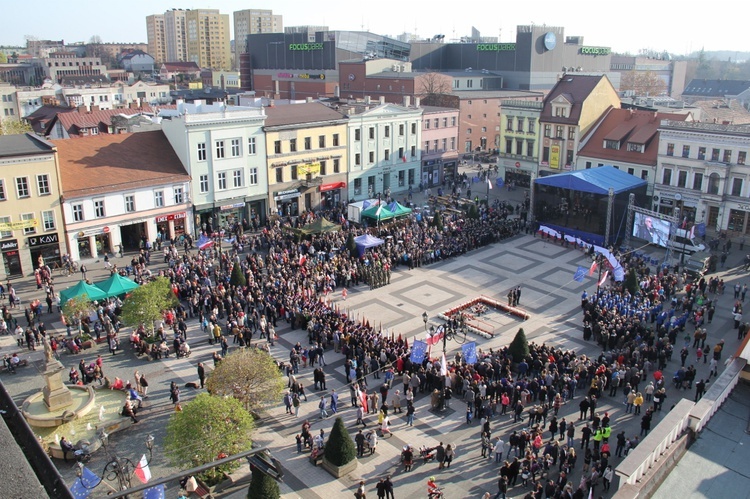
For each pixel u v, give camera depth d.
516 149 87.88
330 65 153.12
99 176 58.66
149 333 42.00
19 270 54.19
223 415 26.75
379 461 29.86
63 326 44.66
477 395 32.84
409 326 45.34
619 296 46.19
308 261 53.94
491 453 30.16
